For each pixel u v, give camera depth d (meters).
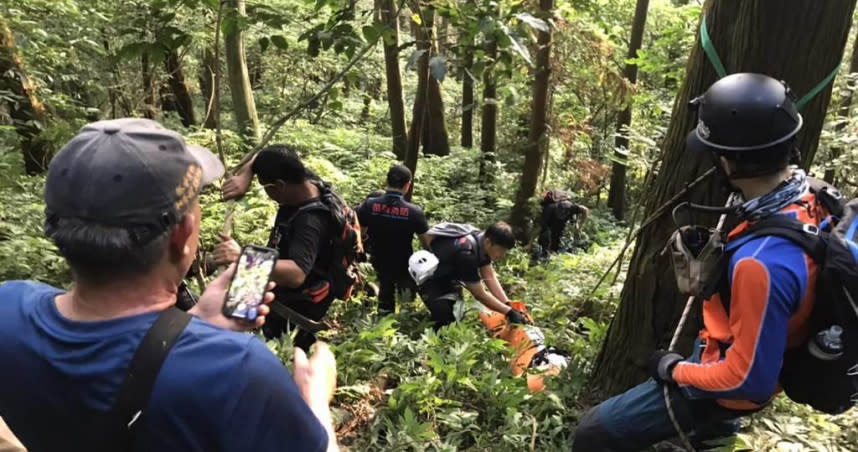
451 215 8.98
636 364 2.90
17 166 6.22
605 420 2.28
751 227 1.77
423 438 2.74
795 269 1.62
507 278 6.20
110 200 0.90
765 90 1.72
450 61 3.71
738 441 2.31
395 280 4.75
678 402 2.07
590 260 6.18
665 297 2.76
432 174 10.35
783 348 1.66
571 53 9.88
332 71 14.95
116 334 0.95
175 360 0.94
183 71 10.85
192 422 0.93
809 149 2.39
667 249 2.32
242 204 5.64
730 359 1.74
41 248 3.98
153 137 0.97
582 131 11.43
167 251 1.00
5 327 1.02
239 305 1.29
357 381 3.28
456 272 4.17
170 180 0.96
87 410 0.94
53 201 0.93
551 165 12.34
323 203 3.15
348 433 2.93
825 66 2.27
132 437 0.93
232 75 8.84
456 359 3.27
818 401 1.82
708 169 2.54
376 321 4.23
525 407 3.07
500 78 4.27
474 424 2.92
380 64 15.01
